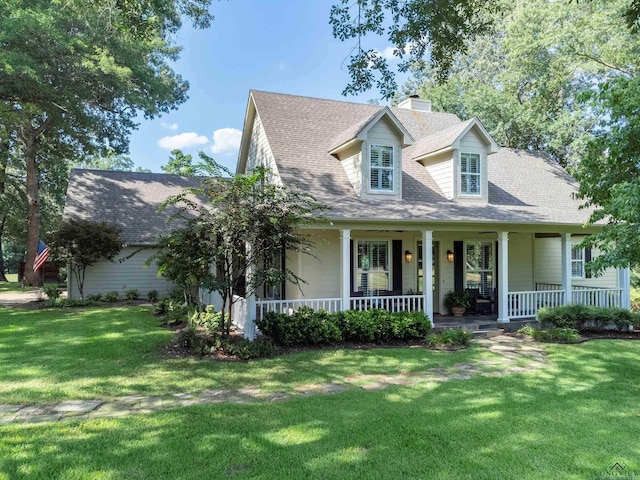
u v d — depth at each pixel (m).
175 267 8.76
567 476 3.82
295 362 7.99
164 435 4.64
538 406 5.67
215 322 10.17
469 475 3.83
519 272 14.75
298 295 11.93
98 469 3.91
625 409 5.61
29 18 13.62
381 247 12.95
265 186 8.77
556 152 24.45
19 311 14.25
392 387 6.52
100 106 18.06
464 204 12.81
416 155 14.59
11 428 4.82
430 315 11.09
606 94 8.13
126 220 18.92
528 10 20.83
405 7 9.78
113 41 17.00
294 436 4.62
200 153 9.55
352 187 12.67
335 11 10.37
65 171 29.47
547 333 10.26
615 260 7.40
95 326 11.34
